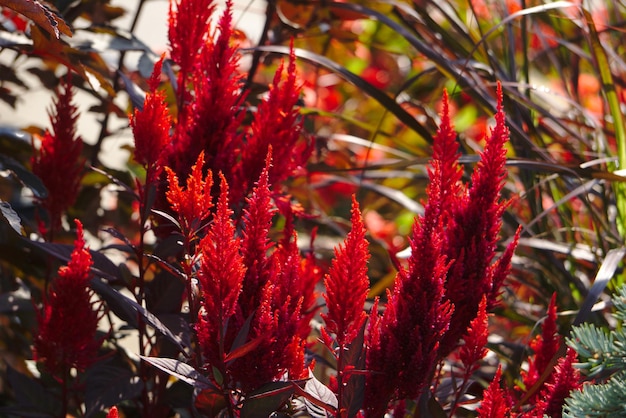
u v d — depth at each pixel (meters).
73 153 1.72
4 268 1.97
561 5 1.80
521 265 1.97
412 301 1.44
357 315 1.41
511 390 1.73
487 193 1.50
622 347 1.42
